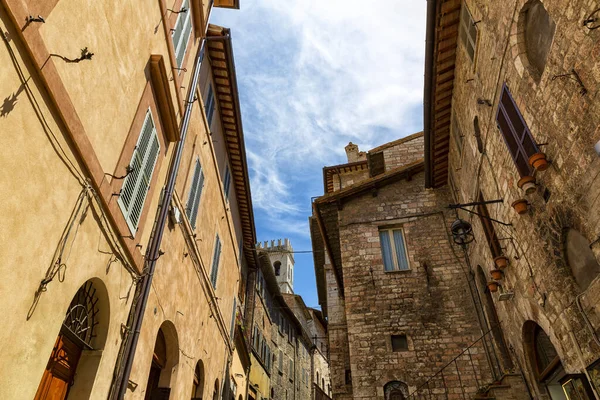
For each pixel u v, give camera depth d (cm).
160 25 748
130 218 641
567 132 558
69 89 449
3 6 340
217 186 1333
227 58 1230
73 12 449
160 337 906
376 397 1185
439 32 1034
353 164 2217
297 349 3831
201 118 1112
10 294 367
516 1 674
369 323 1319
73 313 542
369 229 1516
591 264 584
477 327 1251
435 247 1428
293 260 7069
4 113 345
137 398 708
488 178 961
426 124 1287
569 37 520
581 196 548
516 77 699
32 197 392
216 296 1334
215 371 1338
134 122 643
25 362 400
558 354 724
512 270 891
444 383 1177
